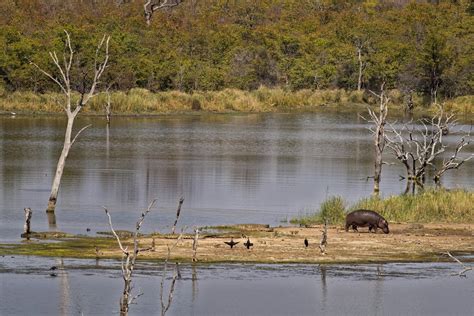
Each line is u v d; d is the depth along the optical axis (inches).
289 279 1835.6
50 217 2529.5
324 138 5413.4
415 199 2623.0
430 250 2094.0
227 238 2175.2
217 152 4483.3
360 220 2284.7
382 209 2544.3
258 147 4790.8
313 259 1984.5
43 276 1818.4
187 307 1643.7
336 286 1796.3
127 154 4286.4
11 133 5147.6
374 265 1956.2
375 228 2279.8
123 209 2704.2
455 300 1726.1
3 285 1748.3
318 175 3663.9
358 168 3946.9
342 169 3895.2
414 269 1935.3
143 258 1961.1
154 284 1777.8
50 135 5078.7
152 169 3740.2
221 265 1925.4
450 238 2230.6
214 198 2974.9
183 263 1929.1
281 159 4244.6
